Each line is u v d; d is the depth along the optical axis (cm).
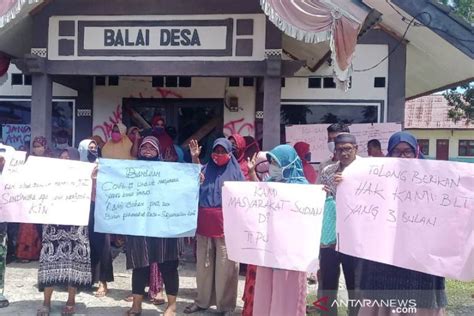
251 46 686
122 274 672
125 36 707
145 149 498
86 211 476
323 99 952
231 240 426
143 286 496
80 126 1027
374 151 648
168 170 482
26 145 1047
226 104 1005
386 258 360
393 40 899
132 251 478
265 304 427
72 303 504
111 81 1030
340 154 423
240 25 687
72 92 1029
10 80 1049
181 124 1031
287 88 963
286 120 964
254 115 1002
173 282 486
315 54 873
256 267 456
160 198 477
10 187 478
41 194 476
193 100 1022
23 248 714
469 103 1936
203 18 693
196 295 577
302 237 400
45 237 486
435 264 348
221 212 497
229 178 505
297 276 412
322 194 402
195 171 482
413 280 359
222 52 691
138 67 705
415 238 354
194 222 473
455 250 346
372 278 373
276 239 407
